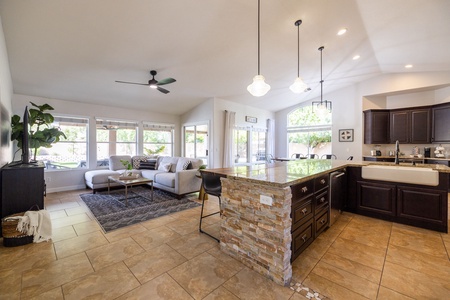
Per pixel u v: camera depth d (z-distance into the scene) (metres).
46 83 4.17
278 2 2.65
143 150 6.43
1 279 1.74
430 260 2.01
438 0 2.59
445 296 1.55
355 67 5.15
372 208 3.14
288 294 1.58
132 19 2.71
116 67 3.85
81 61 3.55
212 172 2.29
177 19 2.79
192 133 6.82
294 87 3.14
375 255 2.11
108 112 5.70
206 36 3.23
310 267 1.92
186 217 3.23
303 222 2.05
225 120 6.39
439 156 5.25
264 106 7.71
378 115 6.08
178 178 4.23
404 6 2.75
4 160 3.08
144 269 1.89
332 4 2.74
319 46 3.92
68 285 1.67
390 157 5.84
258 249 1.84
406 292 1.59
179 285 1.68
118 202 4.04
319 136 7.59
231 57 3.96
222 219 2.19
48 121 3.97
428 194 2.71
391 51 4.19
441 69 5.00
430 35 3.46
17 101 4.42
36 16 2.51
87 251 2.21
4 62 2.87
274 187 1.71
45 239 2.44
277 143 8.58
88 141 5.39
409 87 5.45
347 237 2.51
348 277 1.77
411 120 5.71
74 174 5.21
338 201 3.00
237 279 1.75
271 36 3.42
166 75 4.38
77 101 5.19
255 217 1.87
